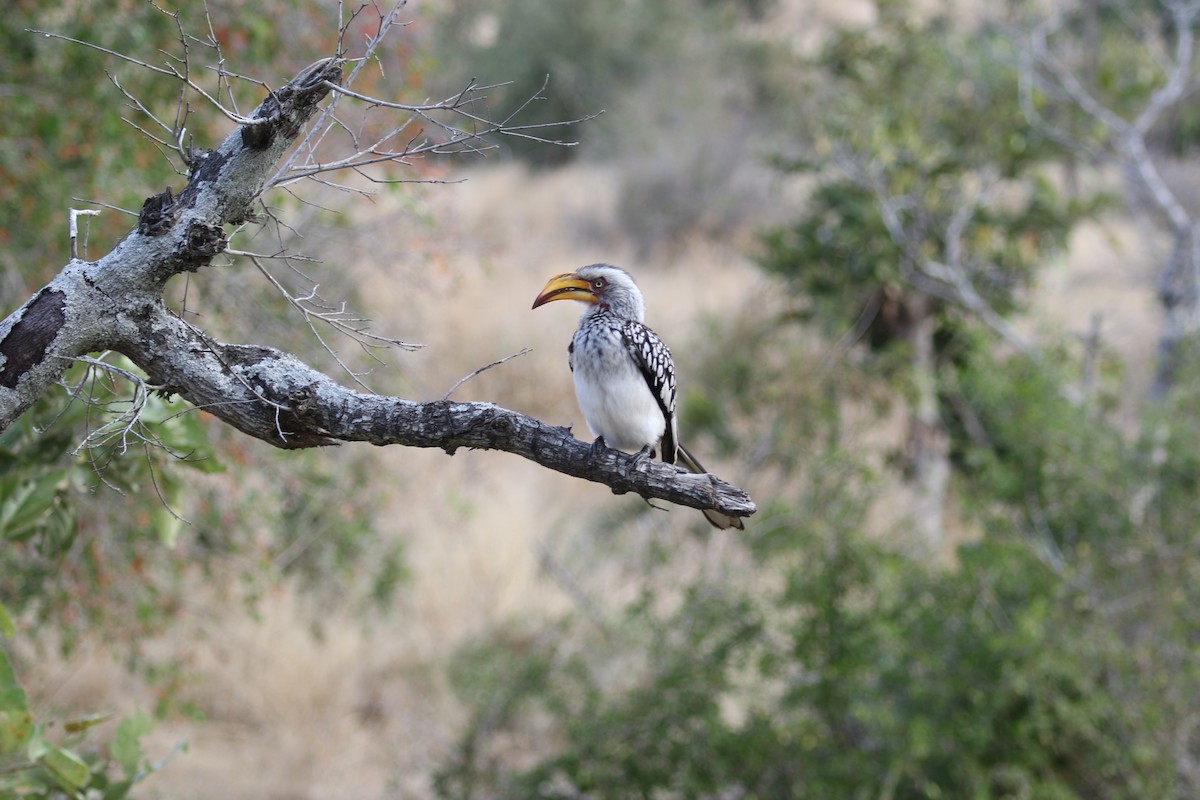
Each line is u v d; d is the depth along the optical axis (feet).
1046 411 36.83
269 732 48.67
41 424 23.06
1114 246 58.90
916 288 55.16
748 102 120.37
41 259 33.86
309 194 35.81
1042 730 34.60
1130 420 39.40
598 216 113.70
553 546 58.03
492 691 41.55
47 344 14.80
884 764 35.60
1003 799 35.73
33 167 32.58
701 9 140.97
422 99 36.17
